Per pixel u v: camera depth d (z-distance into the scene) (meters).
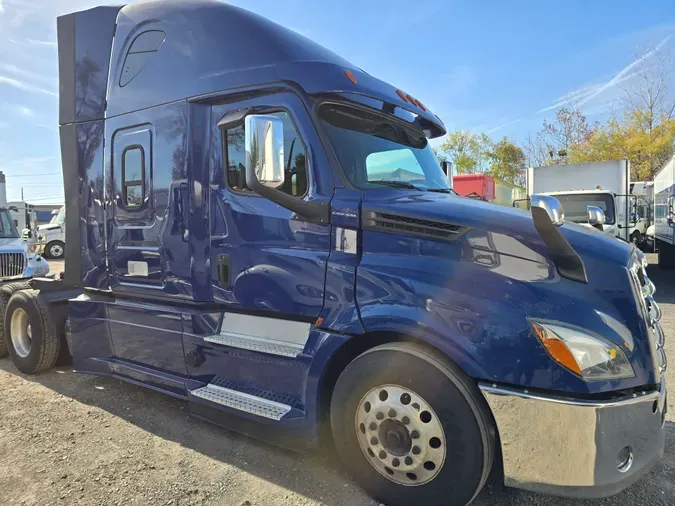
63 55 4.43
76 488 2.85
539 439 2.25
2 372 5.12
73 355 4.42
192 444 3.41
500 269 2.40
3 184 11.32
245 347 3.16
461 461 2.36
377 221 2.70
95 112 4.17
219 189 3.36
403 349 2.52
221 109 3.36
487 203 2.96
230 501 2.72
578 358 2.20
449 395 2.38
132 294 3.92
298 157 3.00
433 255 2.55
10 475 3.00
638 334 2.31
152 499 2.74
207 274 3.42
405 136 3.59
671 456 3.15
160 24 3.75
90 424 3.75
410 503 2.53
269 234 3.09
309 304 2.88
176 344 3.60
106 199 4.09
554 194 11.78
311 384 2.84
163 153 3.61
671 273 13.33
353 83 3.10
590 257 2.38
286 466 3.09
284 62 3.08
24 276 7.89
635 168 32.94
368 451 2.66
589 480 2.20
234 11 3.40
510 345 2.27
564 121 37.34
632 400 2.24
